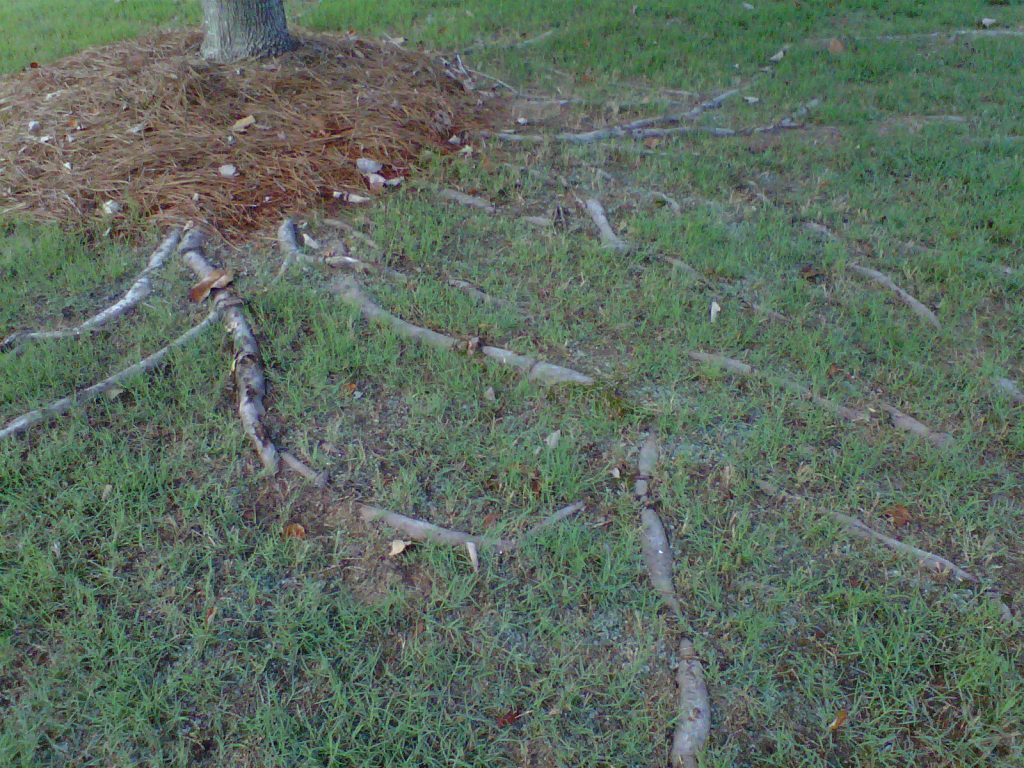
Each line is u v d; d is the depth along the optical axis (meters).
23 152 4.89
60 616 2.63
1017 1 9.70
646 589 2.79
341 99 5.54
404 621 2.68
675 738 2.40
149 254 4.29
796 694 2.53
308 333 3.82
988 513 3.07
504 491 3.10
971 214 4.95
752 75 7.32
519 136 5.76
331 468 3.18
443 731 2.41
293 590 2.75
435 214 4.79
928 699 2.52
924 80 7.21
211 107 5.24
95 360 3.58
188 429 3.26
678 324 3.98
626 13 8.68
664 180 5.33
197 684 2.48
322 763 2.33
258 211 4.63
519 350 3.75
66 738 2.34
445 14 8.55
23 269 4.09
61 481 3.04
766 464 3.26
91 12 8.80
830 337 3.89
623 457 3.27
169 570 2.77
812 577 2.85
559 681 2.54
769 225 4.80
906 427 3.46
